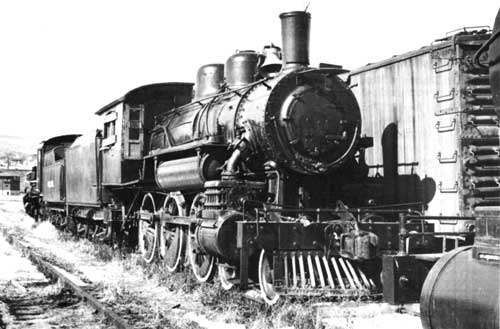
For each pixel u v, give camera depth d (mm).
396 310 7590
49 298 8805
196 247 9812
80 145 17656
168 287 9633
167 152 11125
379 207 9453
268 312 7379
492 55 4789
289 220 8438
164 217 11500
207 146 9484
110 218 14484
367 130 10922
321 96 9102
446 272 5035
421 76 9633
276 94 8875
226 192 8719
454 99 8945
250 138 8992
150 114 13695
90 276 11102
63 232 20469
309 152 8875
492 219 4672
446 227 8969
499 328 4301
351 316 7117
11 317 7457
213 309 7949
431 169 9375
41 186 26562
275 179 8953
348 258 8203
